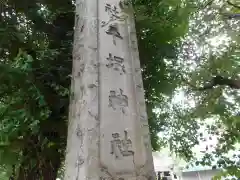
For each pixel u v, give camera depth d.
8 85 2.86
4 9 3.45
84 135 1.71
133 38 2.42
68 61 3.36
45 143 3.03
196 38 4.96
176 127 5.20
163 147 5.24
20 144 2.96
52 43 3.66
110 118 1.81
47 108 2.89
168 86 4.36
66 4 3.82
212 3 5.04
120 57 2.19
